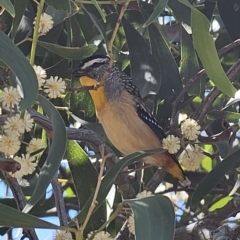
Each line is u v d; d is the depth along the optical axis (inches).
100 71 167.6
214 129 185.9
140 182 172.1
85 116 171.6
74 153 153.6
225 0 164.7
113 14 172.4
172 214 90.9
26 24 159.5
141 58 159.2
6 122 104.7
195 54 166.9
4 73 147.6
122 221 172.4
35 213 178.9
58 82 113.3
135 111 162.9
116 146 166.4
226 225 132.8
